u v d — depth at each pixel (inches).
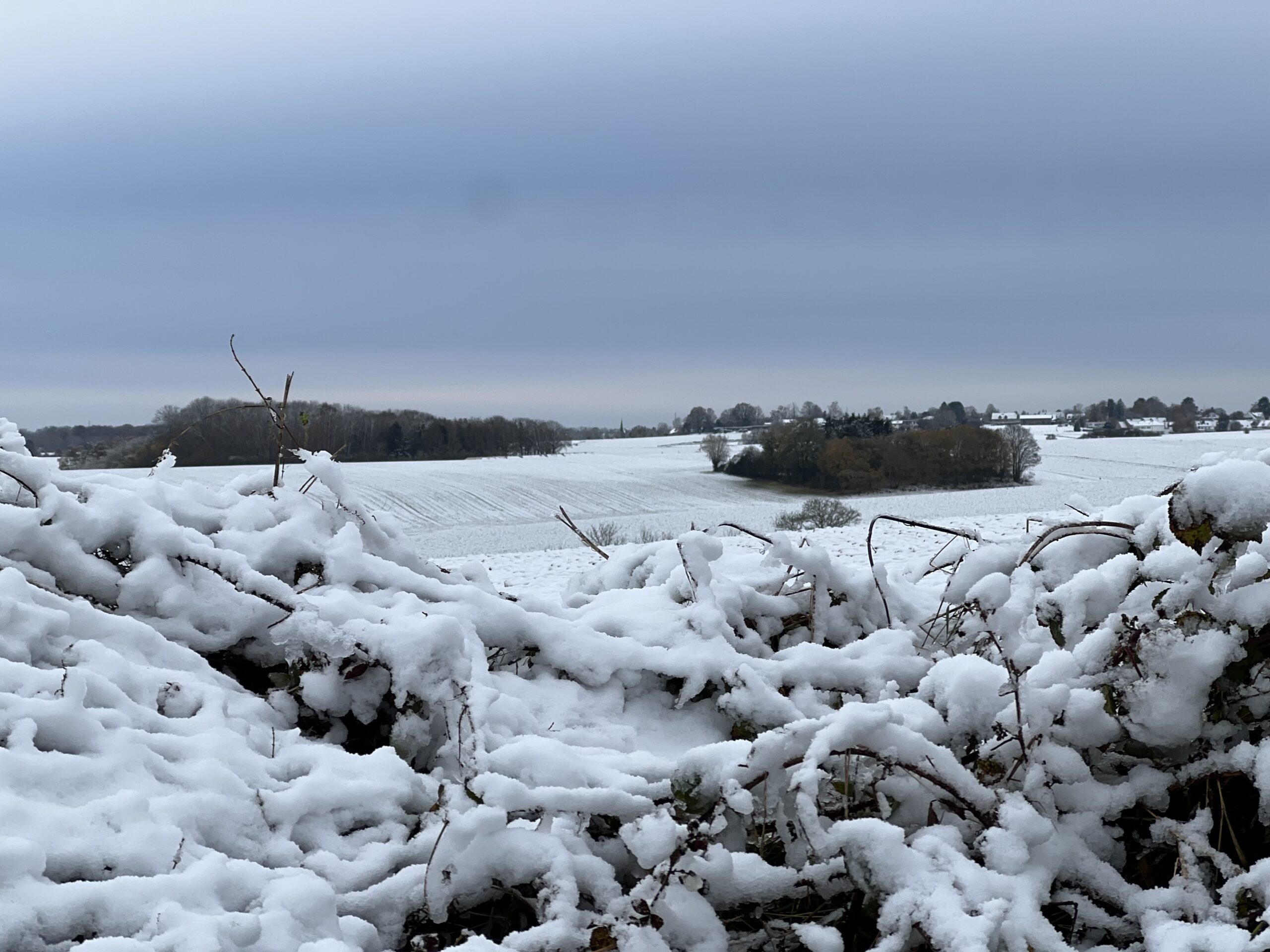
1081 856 73.7
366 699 96.4
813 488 1998.0
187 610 101.8
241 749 82.4
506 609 107.6
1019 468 2010.3
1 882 58.3
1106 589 93.9
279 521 119.5
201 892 62.2
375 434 2596.0
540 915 71.2
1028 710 78.6
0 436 113.5
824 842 66.4
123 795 69.2
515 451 2731.3
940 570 135.3
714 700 104.7
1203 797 80.9
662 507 1743.4
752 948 72.1
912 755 73.8
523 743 83.4
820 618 118.9
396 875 74.3
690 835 67.0
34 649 85.6
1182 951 63.7
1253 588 79.3
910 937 65.4
